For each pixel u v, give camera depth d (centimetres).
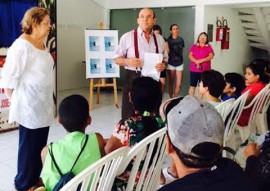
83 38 816
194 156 97
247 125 310
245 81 331
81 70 824
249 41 893
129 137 187
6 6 416
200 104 104
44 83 247
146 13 294
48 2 469
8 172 312
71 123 181
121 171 153
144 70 292
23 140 253
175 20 735
